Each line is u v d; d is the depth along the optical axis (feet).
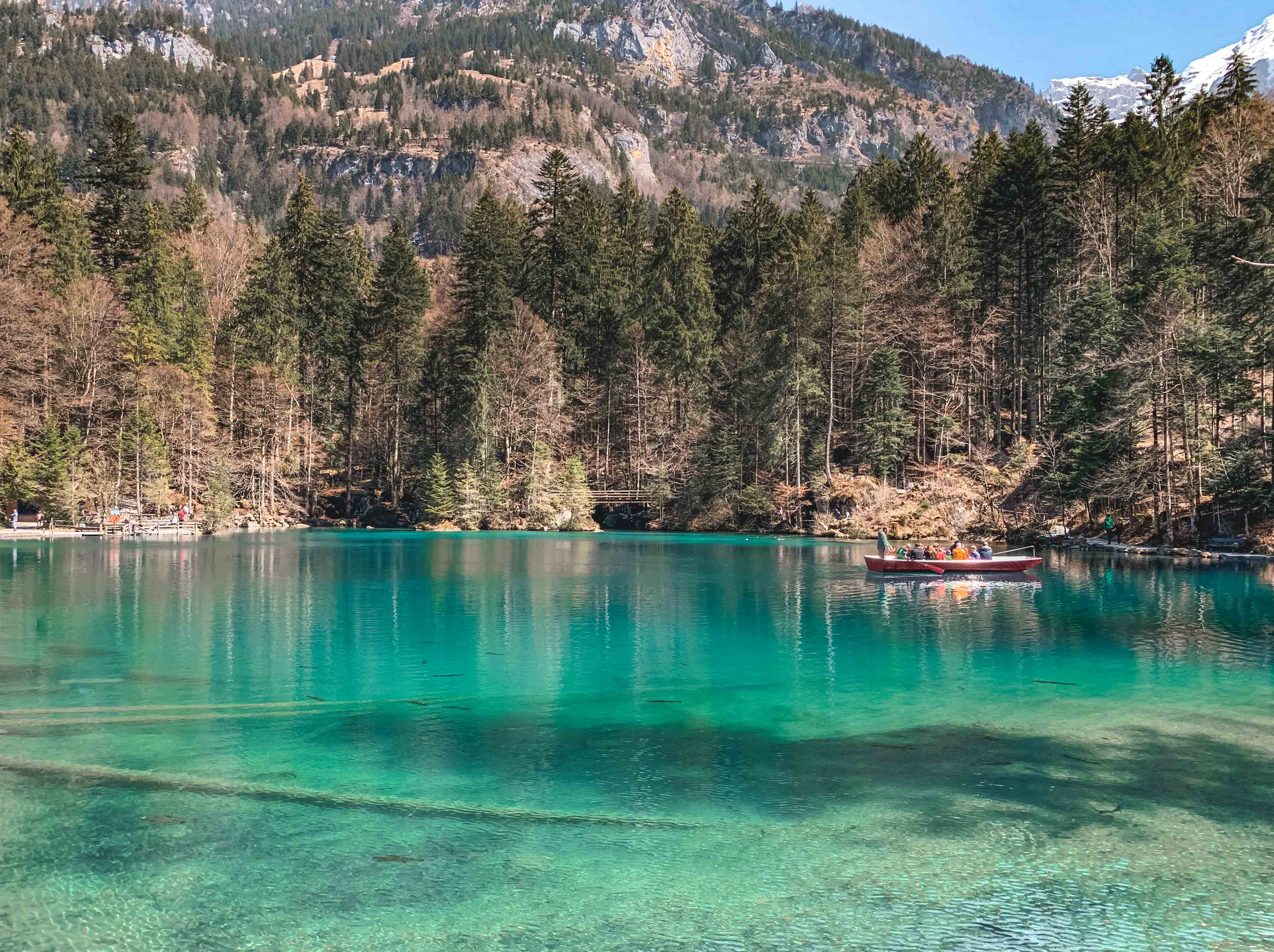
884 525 204.95
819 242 264.31
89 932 27.20
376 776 41.22
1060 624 84.94
